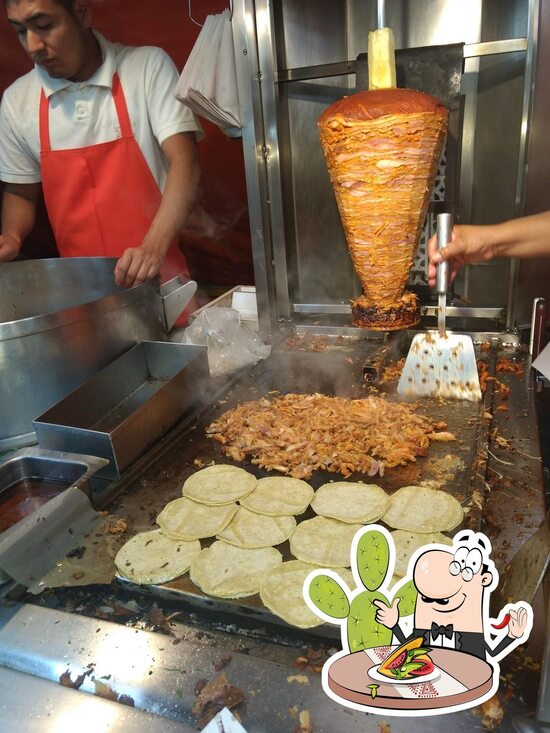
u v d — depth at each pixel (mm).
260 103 1775
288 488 1197
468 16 1712
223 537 1046
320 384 1667
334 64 1674
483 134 1755
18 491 1185
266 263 1928
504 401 1453
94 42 2162
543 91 1502
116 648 798
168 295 1863
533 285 1713
